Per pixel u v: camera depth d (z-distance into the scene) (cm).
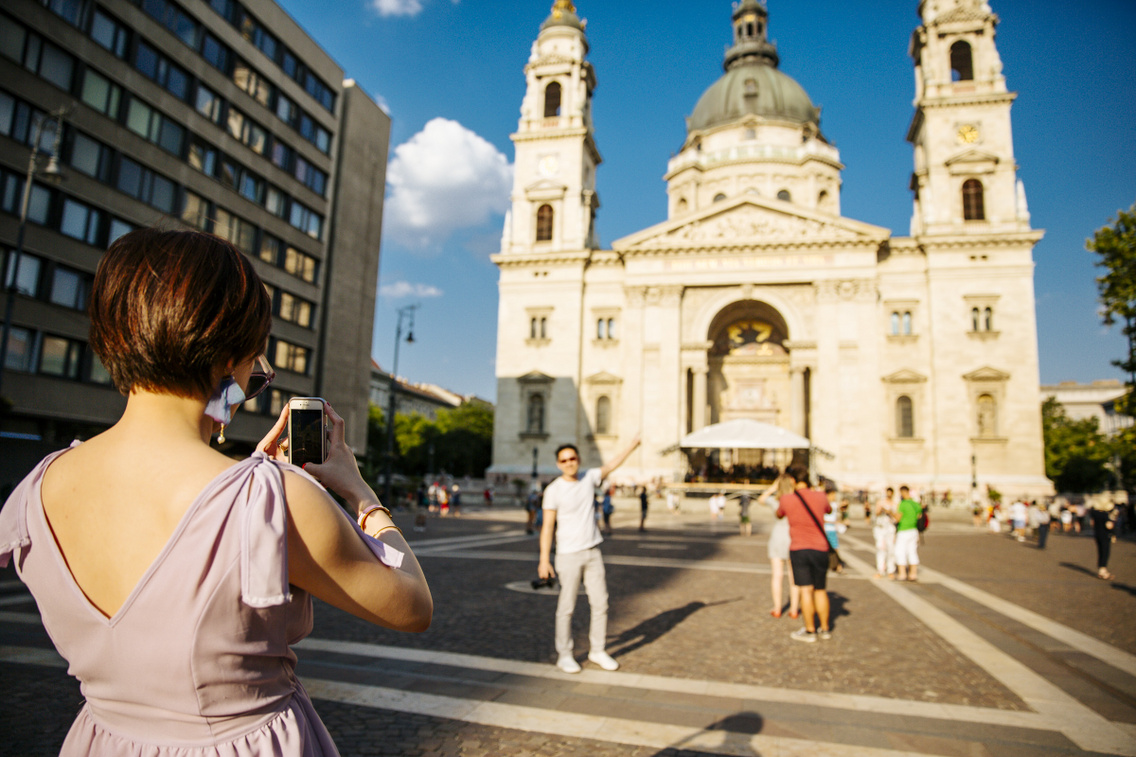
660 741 600
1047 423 9069
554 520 862
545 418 5919
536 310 6081
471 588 1438
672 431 5588
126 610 133
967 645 991
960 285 5406
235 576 134
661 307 5797
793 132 7125
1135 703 724
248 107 4269
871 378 5341
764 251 5681
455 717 652
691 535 3175
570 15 6662
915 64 6156
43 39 3067
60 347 3175
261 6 4375
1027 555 2562
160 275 153
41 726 608
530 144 6406
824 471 5266
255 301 170
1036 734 629
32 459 3053
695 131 7369
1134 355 3547
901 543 1756
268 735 142
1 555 150
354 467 195
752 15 8019
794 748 589
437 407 15350
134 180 3506
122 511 143
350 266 5441
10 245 2941
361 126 5666
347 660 847
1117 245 3512
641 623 1111
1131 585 1691
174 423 157
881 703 716
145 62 3569
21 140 2973
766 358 6200
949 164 5575
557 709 681
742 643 983
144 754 134
